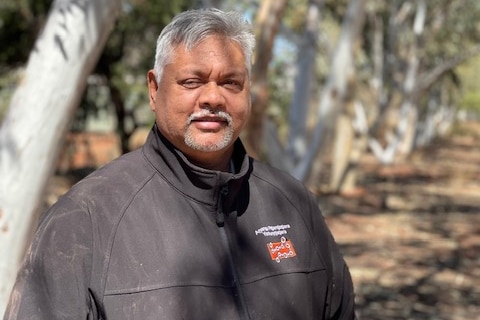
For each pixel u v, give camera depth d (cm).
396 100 2447
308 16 890
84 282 200
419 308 748
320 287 238
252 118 685
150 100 236
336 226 1286
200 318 206
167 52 221
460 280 877
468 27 2486
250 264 221
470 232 1266
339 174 1759
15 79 1576
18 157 345
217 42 219
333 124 818
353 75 830
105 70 1534
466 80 4356
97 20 360
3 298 346
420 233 1239
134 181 216
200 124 219
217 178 214
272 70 1368
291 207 240
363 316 713
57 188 1457
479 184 2247
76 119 1587
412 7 2458
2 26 1491
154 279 204
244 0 807
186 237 212
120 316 200
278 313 220
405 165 2858
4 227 344
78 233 203
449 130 5828
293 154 879
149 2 1324
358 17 814
